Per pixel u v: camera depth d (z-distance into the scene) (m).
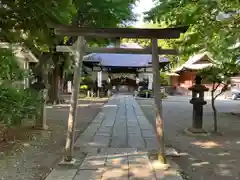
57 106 11.62
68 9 3.53
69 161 3.79
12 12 3.34
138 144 4.98
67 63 12.20
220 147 5.00
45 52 6.49
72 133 3.86
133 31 3.84
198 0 2.74
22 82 5.02
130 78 25.06
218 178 3.46
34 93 5.26
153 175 3.42
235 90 18.27
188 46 3.77
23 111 4.28
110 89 20.88
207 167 3.87
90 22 5.36
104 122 7.54
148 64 18.27
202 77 6.28
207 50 3.92
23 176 3.41
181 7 3.10
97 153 4.36
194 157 4.34
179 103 14.51
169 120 8.30
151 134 5.93
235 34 3.09
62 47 3.99
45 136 5.61
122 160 4.00
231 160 4.21
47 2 3.23
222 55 4.38
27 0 3.20
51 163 3.91
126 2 5.00
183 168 3.82
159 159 3.92
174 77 24.67
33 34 3.95
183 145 5.12
